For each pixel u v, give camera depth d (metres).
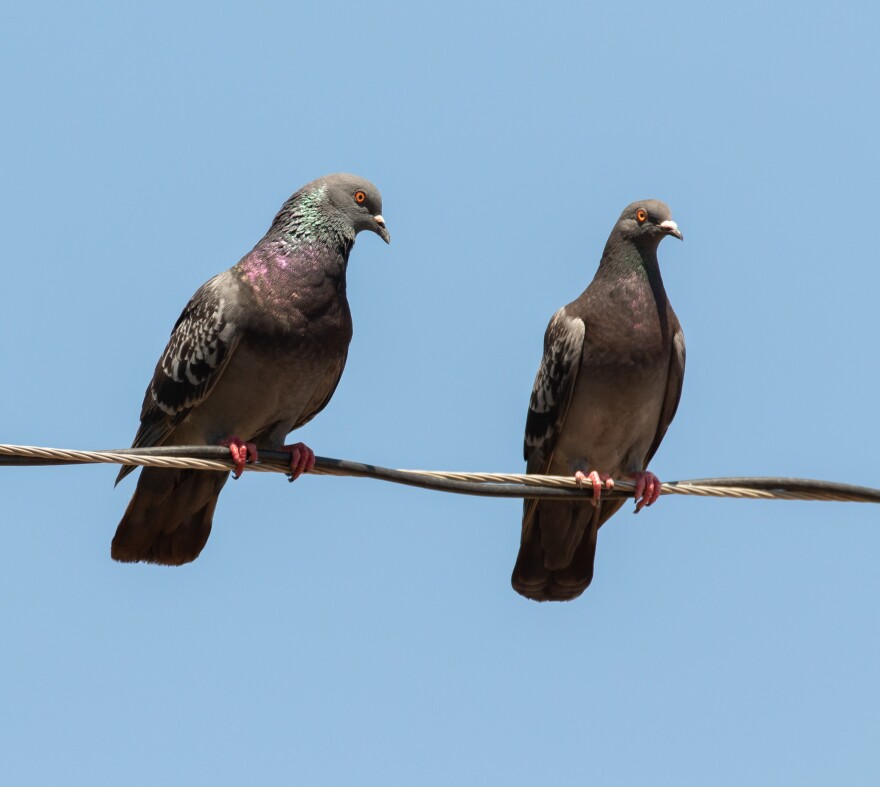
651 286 14.34
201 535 14.30
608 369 14.24
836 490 11.92
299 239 13.53
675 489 11.88
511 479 12.16
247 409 13.64
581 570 15.16
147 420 13.99
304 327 13.34
